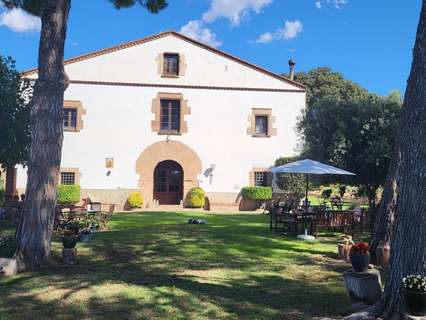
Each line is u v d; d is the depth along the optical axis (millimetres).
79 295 6898
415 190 5516
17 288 7289
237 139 24766
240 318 5996
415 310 5227
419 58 5605
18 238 8977
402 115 6277
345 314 6168
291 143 24781
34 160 9148
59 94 9320
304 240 12859
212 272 8742
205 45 24797
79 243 11633
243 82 24938
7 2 10930
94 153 23953
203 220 16984
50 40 9211
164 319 5922
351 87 45406
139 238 12539
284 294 7227
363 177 18234
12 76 15719
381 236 10086
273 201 23969
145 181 24203
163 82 24547
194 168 24562
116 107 24219
